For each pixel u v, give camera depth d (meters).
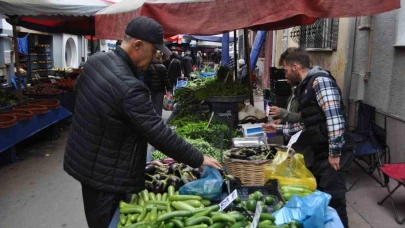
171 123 4.78
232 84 5.01
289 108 3.74
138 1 3.91
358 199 4.37
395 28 4.78
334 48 6.32
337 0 2.94
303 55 3.11
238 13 3.22
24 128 6.18
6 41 11.32
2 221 4.05
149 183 2.43
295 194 2.14
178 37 15.76
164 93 9.25
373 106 5.30
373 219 3.92
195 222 1.86
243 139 3.47
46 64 15.69
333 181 3.09
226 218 1.83
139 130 2.02
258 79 15.14
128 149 2.14
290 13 2.97
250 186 2.38
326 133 3.00
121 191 2.15
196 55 28.45
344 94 5.94
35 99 8.36
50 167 5.97
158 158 3.30
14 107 7.23
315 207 1.90
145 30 2.05
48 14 7.01
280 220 1.90
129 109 2.00
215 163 2.25
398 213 4.02
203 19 3.35
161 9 3.46
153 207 2.10
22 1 6.80
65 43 17.08
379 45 5.18
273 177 2.51
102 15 4.36
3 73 10.98
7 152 6.09
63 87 9.75
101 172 2.12
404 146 4.64
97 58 2.14
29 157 6.55
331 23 6.42
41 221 4.07
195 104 5.30
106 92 2.03
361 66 5.58
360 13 2.95
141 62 2.16
